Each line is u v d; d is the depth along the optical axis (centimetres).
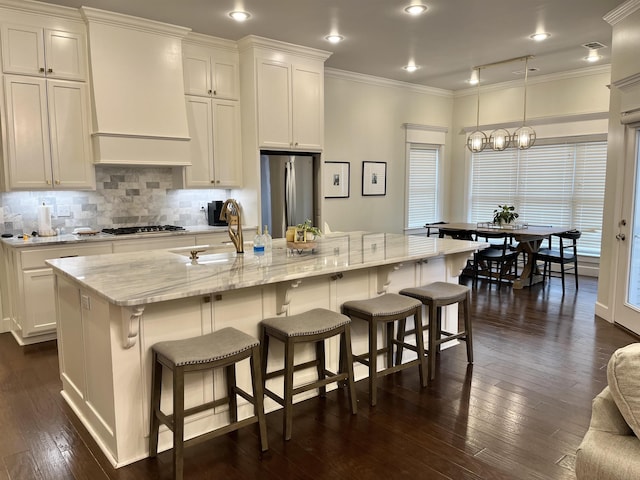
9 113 393
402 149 731
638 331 412
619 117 440
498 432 259
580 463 146
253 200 514
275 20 439
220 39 493
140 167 497
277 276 251
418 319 312
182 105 468
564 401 295
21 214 437
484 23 450
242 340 233
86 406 268
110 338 224
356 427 266
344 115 649
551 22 450
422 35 486
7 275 428
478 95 729
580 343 400
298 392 257
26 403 298
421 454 238
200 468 228
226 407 265
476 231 623
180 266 281
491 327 445
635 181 422
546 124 688
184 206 533
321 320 266
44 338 414
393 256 318
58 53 409
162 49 451
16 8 387
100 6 401
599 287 481
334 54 557
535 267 643
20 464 233
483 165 775
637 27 402
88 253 416
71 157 424
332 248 355
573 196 681
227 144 515
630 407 142
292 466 229
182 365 210
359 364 332
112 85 426
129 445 233
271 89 508
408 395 306
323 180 565
